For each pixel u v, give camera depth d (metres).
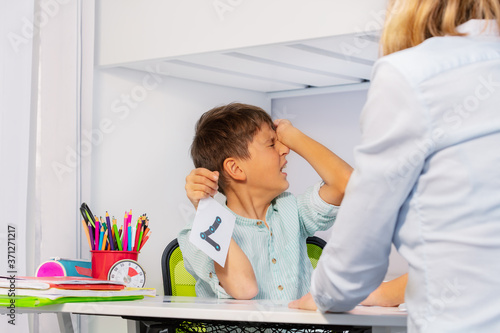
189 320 1.13
